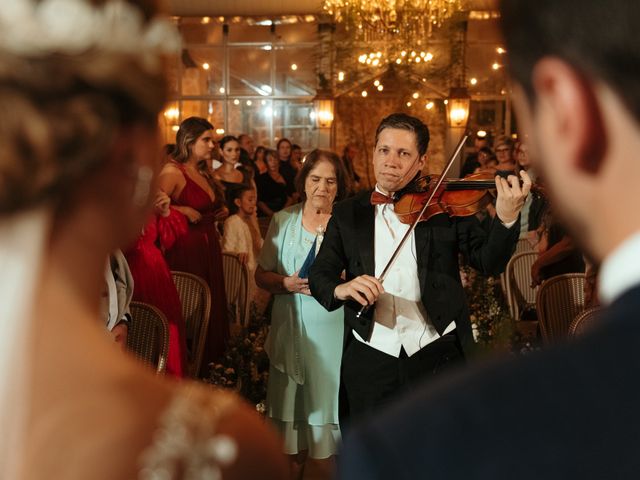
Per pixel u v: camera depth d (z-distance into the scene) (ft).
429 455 1.77
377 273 11.25
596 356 1.81
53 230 2.39
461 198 11.32
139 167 2.48
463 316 11.16
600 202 1.99
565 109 1.98
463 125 54.80
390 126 11.34
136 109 2.42
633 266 1.88
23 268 2.32
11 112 2.21
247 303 20.27
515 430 1.76
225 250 26.12
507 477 1.72
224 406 2.48
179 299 14.05
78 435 2.26
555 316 15.38
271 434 2.59
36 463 2.26
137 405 2.35
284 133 59.11
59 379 2.31
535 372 1.84
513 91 2.19
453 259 11.23
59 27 2.24
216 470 2.34
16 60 2.23
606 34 1.88
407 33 44.93
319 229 13.66
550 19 1.97
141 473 2.27
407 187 11.44
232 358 16.34
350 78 56.54
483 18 54.13
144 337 11.46
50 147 2.24
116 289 9.53
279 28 58.03
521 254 20.75
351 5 41.50
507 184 10.58
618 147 1.93
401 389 11.04
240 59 58.75
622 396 1.75
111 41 2.33
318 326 13.44
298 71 58.44
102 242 2.47
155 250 13.83
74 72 2.27
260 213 40.73
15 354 2.30
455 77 54.54
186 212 19.16
